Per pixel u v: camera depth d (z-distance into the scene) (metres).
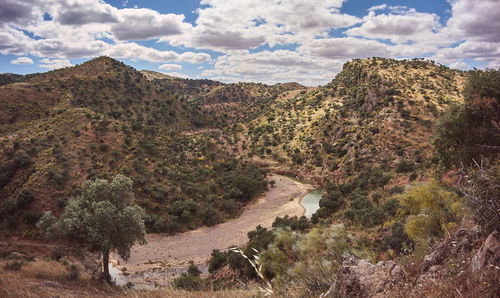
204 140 128.38
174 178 84.50
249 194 89.00
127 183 30.81
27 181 70.88
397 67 175.62
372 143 98.75
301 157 121.50
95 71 184.75
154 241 64.38
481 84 14.14
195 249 61.03
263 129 162.00
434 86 138.38
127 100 167.25
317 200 88.44
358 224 43.81
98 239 27.44
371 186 76.06
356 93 149.88
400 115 103.31
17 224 61.50
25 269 25.53
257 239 33.03
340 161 103.88
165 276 48.59
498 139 13.60
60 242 52.78
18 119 125.94
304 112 173.12
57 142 84.56
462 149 14.27
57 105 138.88
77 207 29.36
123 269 50.34
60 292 12.45
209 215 73.62
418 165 75.69
